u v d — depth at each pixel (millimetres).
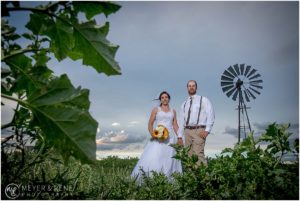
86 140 1232
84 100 1244
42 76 1466
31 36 1510
